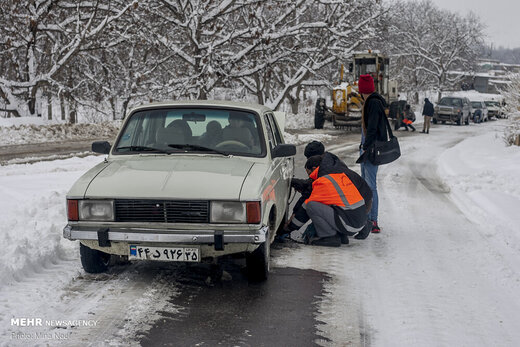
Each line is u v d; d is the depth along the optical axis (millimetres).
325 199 5902
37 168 11359
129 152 5164
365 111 6500
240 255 4633
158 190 4230
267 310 4109
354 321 3926
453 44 68562
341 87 26781
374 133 6340
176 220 4207
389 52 61625
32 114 23906
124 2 23156
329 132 26281
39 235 5711
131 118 5402
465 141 21422
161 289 4520
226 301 4281
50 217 6625
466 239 6457
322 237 6055
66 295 4305
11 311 3918
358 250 5945
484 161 13906
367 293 4539
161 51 24000
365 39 25828
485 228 7043
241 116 5309
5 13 21875
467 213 8070
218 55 22375
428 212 8125
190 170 4531
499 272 5160
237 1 23344
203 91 22531
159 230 4199
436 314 4082
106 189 4309
